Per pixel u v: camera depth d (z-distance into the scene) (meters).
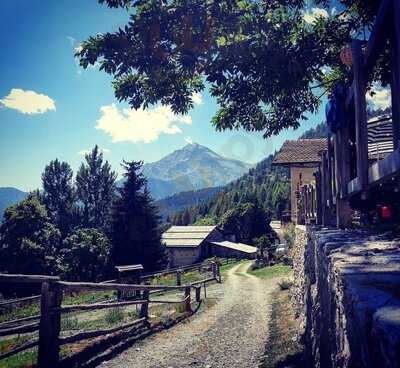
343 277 2.21
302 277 8.45
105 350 7.86
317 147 27.77
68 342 7.03
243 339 8.90
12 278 5.80
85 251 40.34
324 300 4.00
